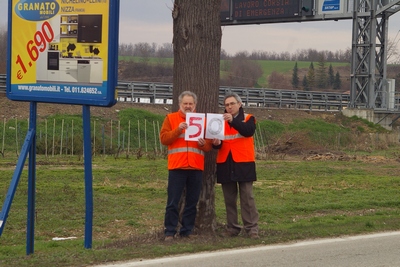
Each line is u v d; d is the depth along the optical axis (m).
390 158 29.39
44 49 7.43
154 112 37.66
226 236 8.83
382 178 19.83
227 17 42.50
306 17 40.47
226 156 8.71
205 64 8.73
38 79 7.48
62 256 7.21
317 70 84.88
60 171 19.34
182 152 8.28
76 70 7.28
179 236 8.56
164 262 7.06
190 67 8.72
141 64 67.81
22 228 10.57
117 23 7.13
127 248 7.73
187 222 8.55
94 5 7.17
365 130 40.91
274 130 39.03
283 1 40.69
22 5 7.53
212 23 8.74
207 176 8.85
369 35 40.31
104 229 10.64
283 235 8.91
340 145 36.72
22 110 32.94
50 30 7.39
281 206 13.12
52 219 11.26
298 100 45.50
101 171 19.75
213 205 8.98
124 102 38.38
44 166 21.38
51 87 7.41
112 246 8.16
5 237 9.73
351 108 42.38
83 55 7.24
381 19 41.72
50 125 31.38
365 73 40.97
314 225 10.21
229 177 8.70
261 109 43.25
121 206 12.90
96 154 27.58
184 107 8.30
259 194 15.26
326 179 19.27
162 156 26.75
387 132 41.34
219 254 7.57
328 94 46.81
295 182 17.98
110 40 7.10
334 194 15.55
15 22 7.60
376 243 8.57
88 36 7.21
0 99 33.97
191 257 7.36
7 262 7.01
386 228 9.83
